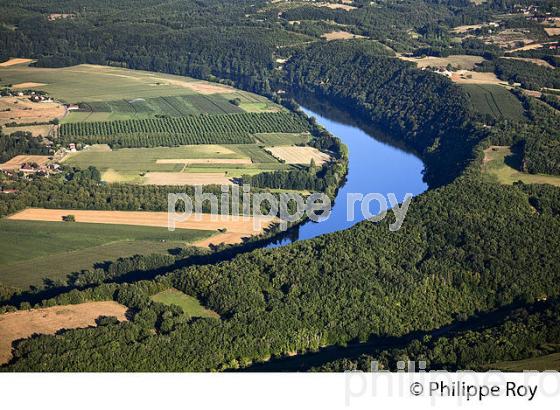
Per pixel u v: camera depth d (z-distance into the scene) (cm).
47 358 18225
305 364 18562
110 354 18550
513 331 19262
